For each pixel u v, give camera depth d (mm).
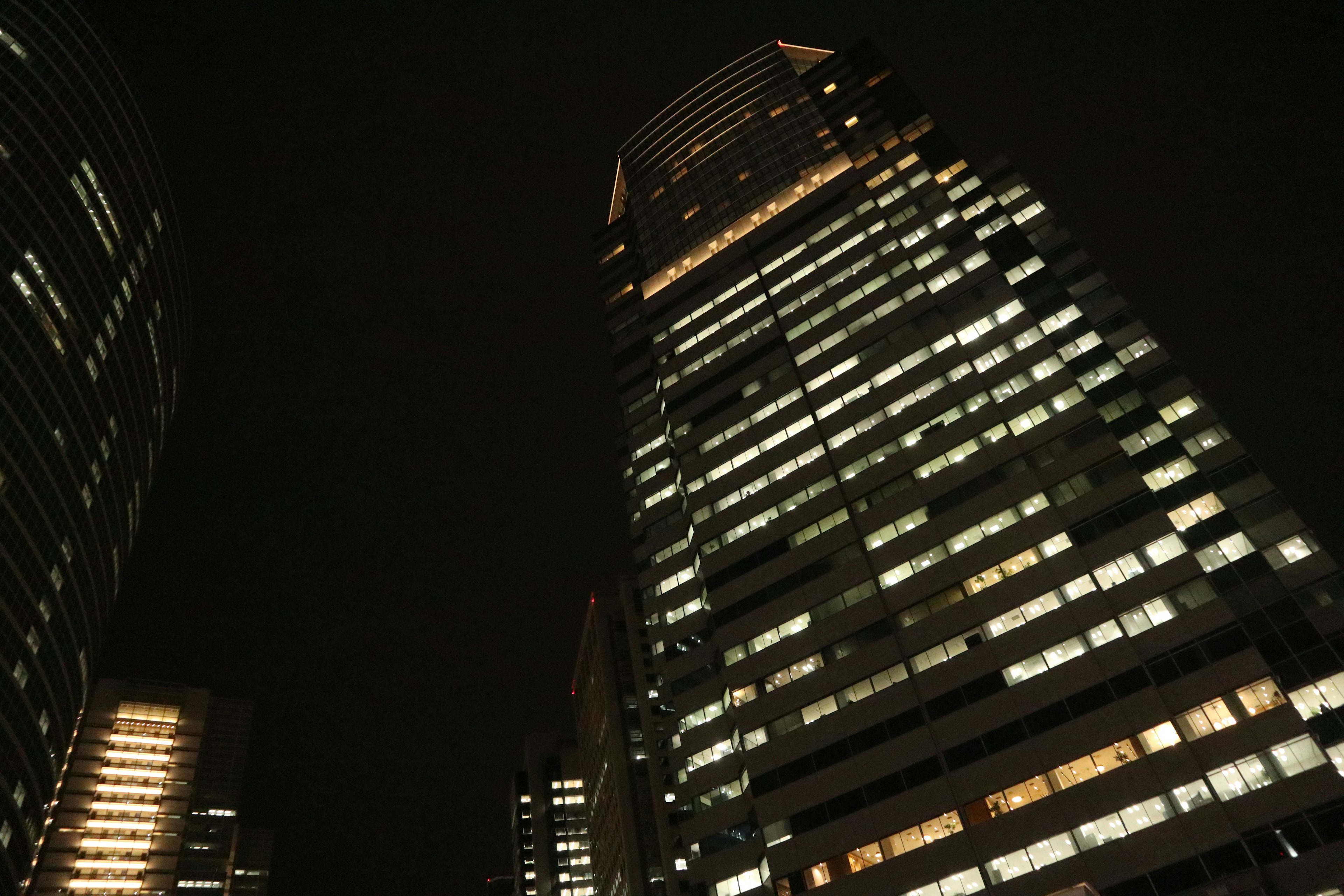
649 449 114438
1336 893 56250
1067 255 95000
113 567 130625
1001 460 82812
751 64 153625
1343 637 64250
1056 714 69375
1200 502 73812
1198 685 65938
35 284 113875
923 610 79250
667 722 91750
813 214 116625
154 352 143875
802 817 75875
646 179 149625
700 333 115375
